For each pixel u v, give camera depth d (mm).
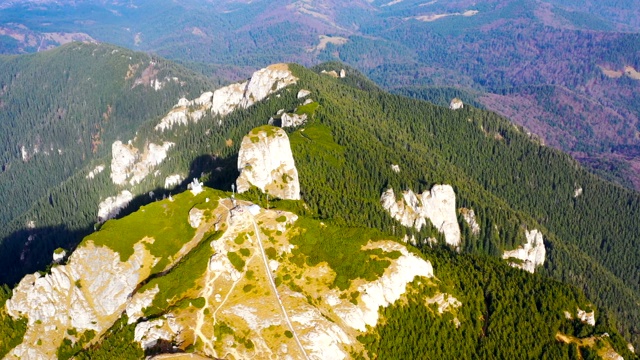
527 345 176875
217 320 145125
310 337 141750
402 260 171500
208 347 138125
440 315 172625
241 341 140500
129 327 149875
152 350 138875
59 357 158625
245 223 174875
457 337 169375
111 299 167375
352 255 169500
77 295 168125
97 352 146125
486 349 170625
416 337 161625
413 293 171750
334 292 158125
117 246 175000
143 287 158375
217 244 166250
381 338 156375
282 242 170750
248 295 153125
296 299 152500
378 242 175750
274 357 137500
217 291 154125
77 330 164500
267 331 143250
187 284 156500
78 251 173750
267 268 162500
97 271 171750
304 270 163875
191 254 167125
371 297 160000
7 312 169875
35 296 169375
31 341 163000
